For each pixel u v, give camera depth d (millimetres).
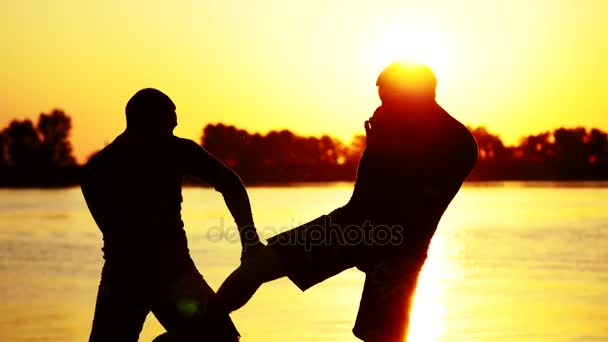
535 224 48719
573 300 20344
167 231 7852
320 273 7637
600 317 17859
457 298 21000
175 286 7793
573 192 108500
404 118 7797
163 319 7887
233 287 7512
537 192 110375
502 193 108250
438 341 15531
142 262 7809
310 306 19203
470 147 7898
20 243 37938
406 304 7863
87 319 17781
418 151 7742
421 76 7828
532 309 19031
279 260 7551
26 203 82688
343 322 17062
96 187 7887
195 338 7625
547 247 35062
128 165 7871
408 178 7742
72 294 21672
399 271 7801
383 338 7809
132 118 7984
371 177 7781
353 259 7723
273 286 22703
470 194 106438
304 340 15250
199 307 7742
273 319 17484
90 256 31875
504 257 31422
